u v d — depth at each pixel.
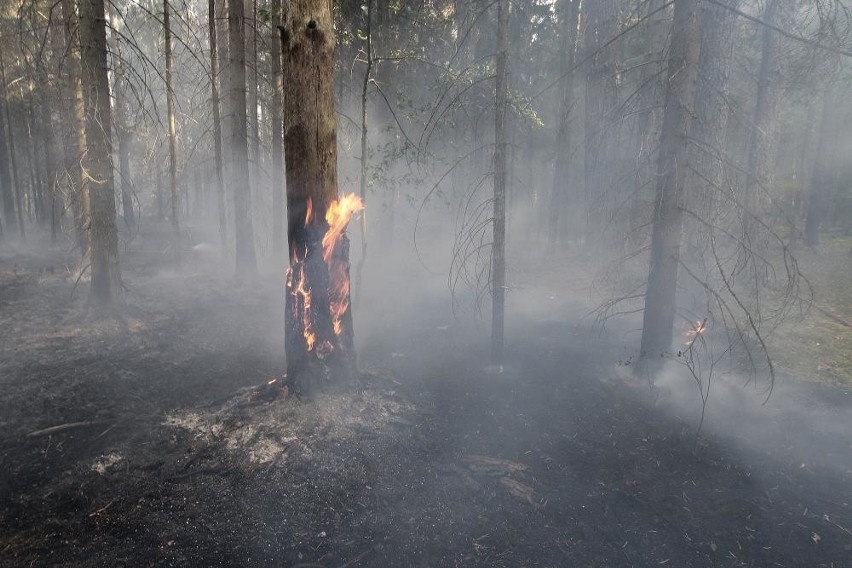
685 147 6.54
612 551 4.35
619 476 5.42
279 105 13.66
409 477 5.28
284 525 4.53
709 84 6.56
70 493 4.84
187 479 5.11
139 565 4.01
